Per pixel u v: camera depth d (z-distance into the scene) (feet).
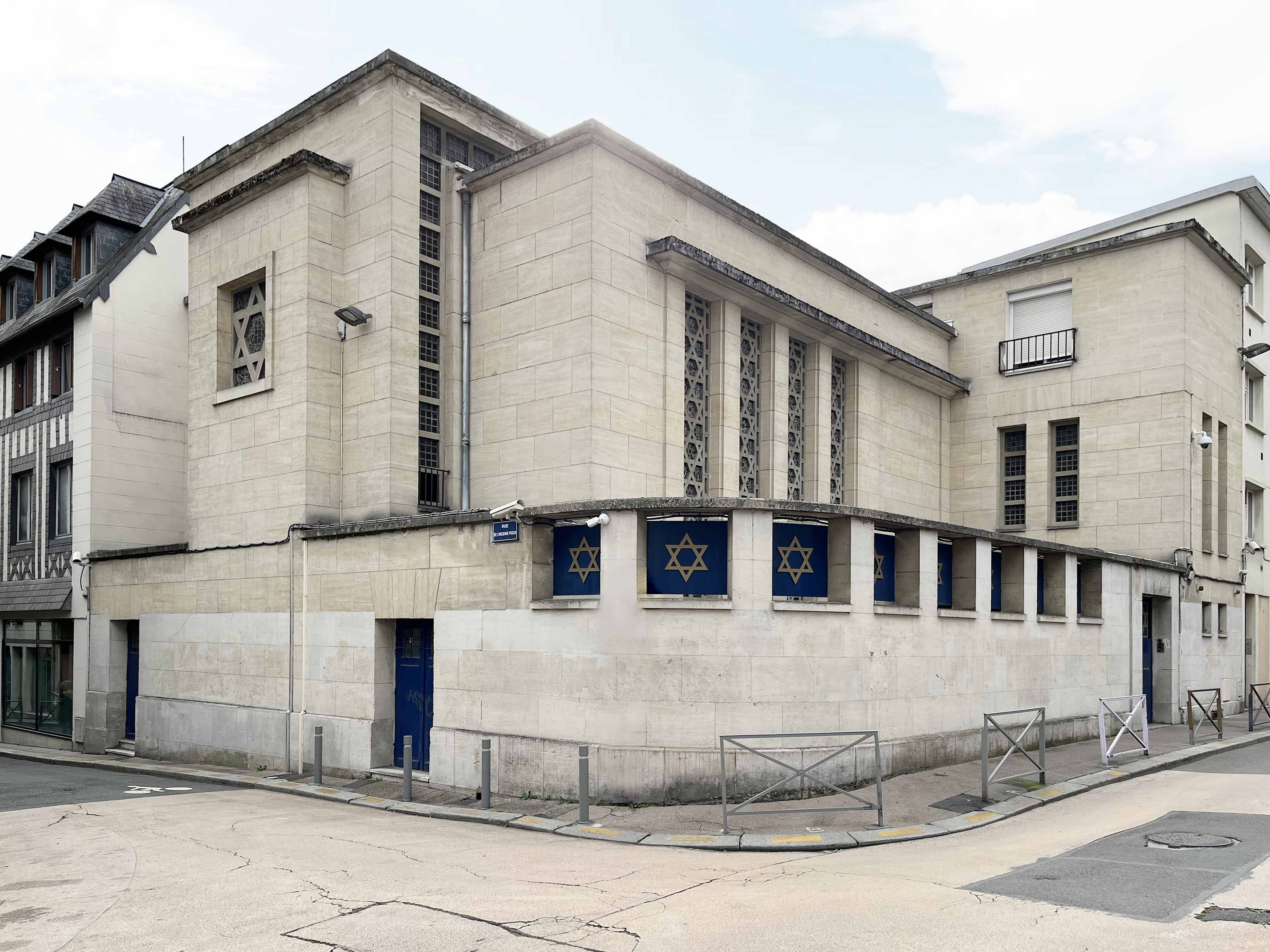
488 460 53.36
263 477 55.21
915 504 75.25
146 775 54.13
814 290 66.23
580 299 49.29
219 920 23.08
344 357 54.85
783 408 60.85
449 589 43.42
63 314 75.31
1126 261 74.13
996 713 40.57
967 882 25.41
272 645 52.60
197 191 67.51
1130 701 61.31
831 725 38.42
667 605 36.96
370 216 54.13
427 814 37.68
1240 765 48.60
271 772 50.75
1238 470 81.30
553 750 38.14
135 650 65.26
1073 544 74.23
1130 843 30.01
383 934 21.56
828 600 39.83
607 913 22.97
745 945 20.34
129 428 72.69
